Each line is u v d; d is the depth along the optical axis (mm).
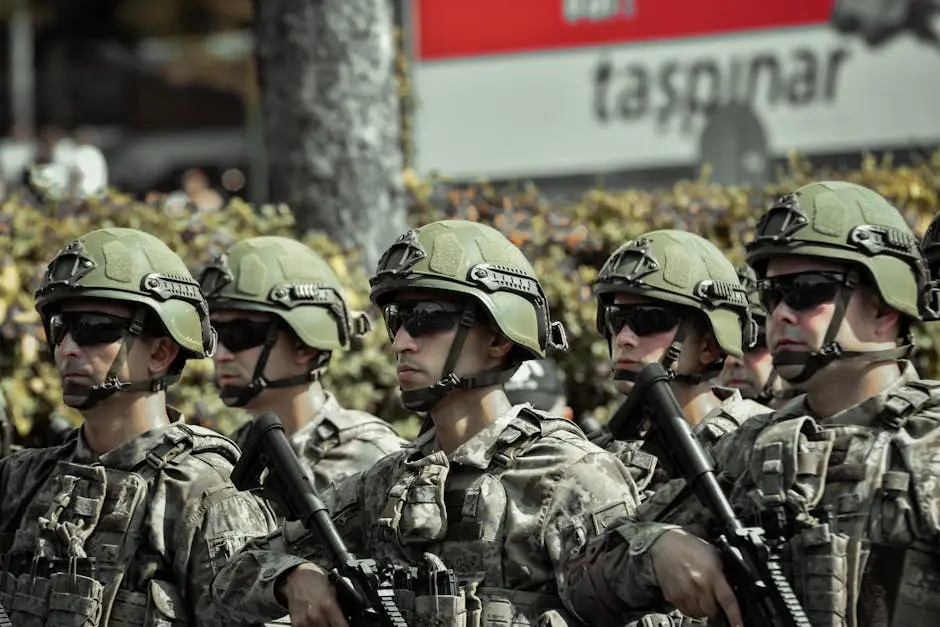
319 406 11266
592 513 8062
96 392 8977
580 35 21125
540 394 12383
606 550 7496
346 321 11461
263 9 16375
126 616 8797
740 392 10953
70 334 9016
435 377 8320
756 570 6891
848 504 7238
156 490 8938
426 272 8297
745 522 7383
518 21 21188
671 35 20922
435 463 8406
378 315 14172
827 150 20703
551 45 21156
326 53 16203
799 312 7457
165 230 14039
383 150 16375
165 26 42156
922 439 7258
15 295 13125
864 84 20578
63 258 9070
